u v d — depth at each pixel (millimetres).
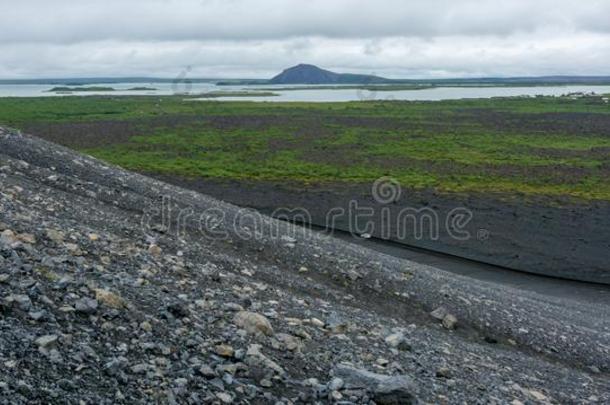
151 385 10227
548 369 18891
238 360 12109
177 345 11930
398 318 21828
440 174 67375
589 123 120000
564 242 43500
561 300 31125
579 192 58875
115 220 23734
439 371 15109
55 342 10297
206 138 94562
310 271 24875
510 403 14367
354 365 13836
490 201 54844
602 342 23016
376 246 41906
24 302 11148
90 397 9352
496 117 133125
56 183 28328
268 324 14188
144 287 14672
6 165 28266
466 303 24125
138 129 104188
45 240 16219
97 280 14016
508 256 40188
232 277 19391
